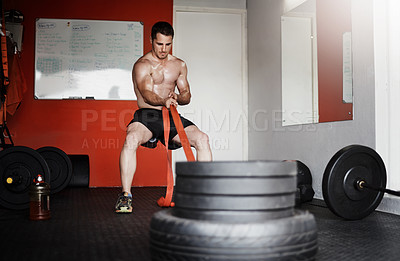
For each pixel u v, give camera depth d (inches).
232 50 213.8
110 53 198.4
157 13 202.7
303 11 154.9
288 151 168.1
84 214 101.7
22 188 107.0
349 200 92.4
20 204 107.0
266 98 189.6
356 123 124.3
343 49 130.3
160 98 106.7
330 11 137.7
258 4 198.7
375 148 115.3
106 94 197.6
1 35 128.0
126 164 105.9
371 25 117.6
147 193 161.6
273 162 50.0
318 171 145.5
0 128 130.0
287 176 51.4
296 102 160.6
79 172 178.2
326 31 140.0
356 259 58.7
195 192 50.3
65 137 195.3
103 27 198.2
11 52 155.9
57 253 61.1
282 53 172.4
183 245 48.1
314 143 148.0
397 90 112.0
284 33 170.2
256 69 201.5
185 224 48.4
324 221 94.3
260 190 48.9
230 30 213.9
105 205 120.6
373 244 69.2
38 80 193.8
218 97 211.9
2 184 106.0
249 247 46.3
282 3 171.9
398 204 105.3
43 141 193.8
